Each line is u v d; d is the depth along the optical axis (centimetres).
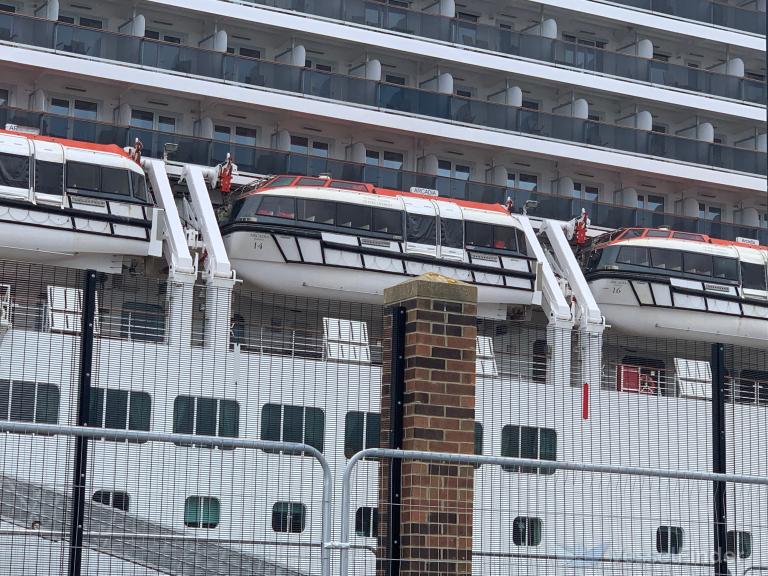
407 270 11206
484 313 11725
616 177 14262
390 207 11269
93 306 4375
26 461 5394
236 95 12000
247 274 10862
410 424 4769
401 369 4822
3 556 4153
